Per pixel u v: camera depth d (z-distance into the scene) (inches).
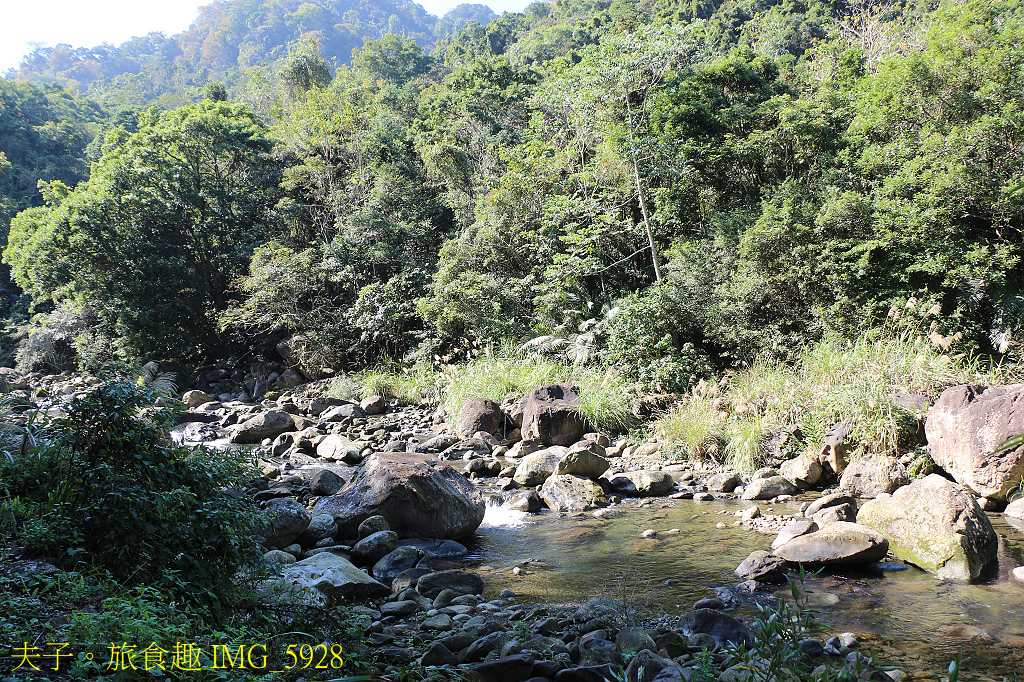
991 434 293.9
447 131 1165.1
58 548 147.0
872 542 230.2
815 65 1005.2
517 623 184.5
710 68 847.7
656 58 780.0
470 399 535.2
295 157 1215.6
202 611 135.9
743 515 299.7
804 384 420.5
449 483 303.3
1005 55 545.3
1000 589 207.6
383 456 311.3
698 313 585.6
